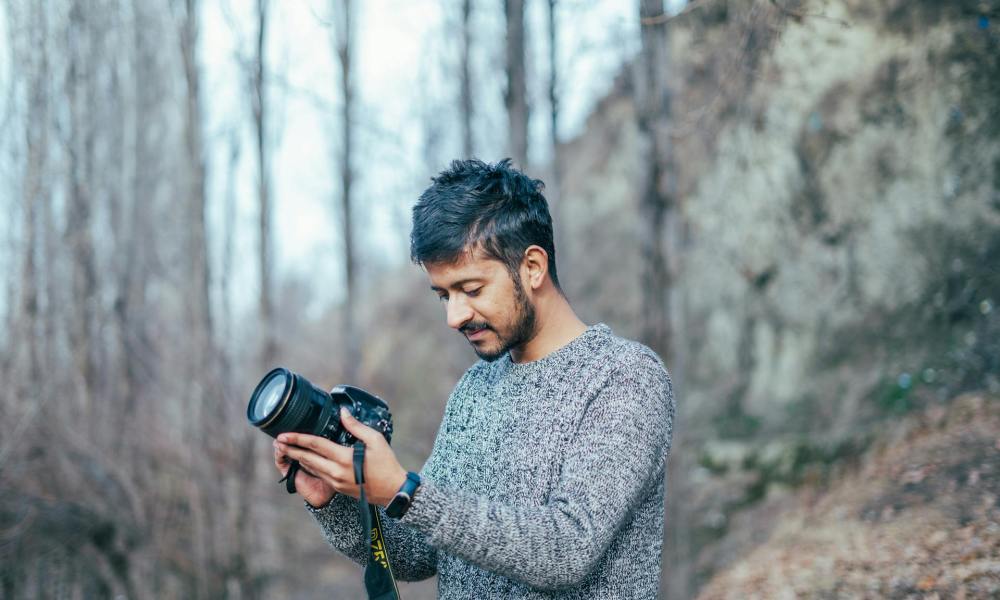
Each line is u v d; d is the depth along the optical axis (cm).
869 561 408
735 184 792
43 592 507
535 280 137
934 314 680
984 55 618
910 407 628
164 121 720
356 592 690
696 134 590
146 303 684
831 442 647
